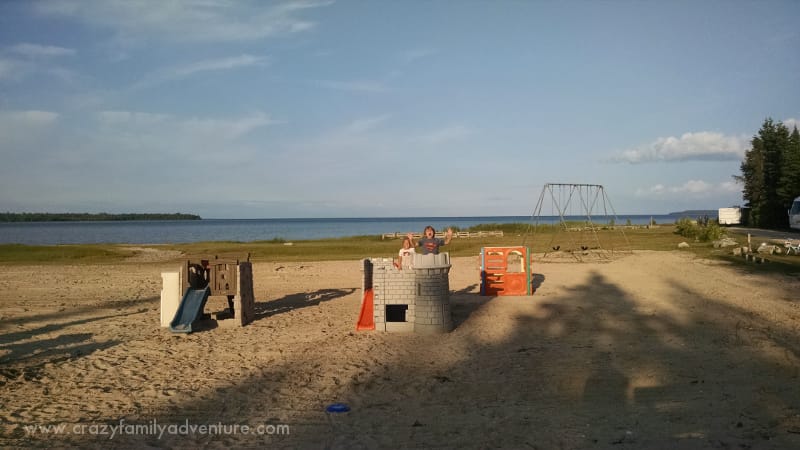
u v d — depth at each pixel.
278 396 6.77
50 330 10.76
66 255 33.00
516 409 6.19
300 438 5.45
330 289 16.34
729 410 5.98
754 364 7.69
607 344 9.04
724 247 27.53
